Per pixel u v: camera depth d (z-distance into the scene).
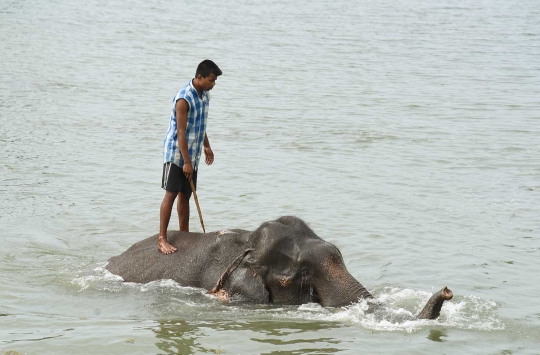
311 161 14.57
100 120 17.92
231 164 14.30
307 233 8.44
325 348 7.24
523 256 9.88
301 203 12.07
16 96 20.44
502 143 16.00
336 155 15.00
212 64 9.27
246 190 12.77
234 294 8.47
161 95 21.06
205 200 12.24
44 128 16.98
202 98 9.41
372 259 9.76
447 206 11.95
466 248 10.16
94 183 13.14
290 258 8.26
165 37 31.66
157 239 9.59
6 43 29.75
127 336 7.51
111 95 20.89
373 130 17.08
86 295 8.70
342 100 20.41
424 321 7.79
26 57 26.84
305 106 19.59
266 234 8.42
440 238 10.55
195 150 9.48
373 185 13.06
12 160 14.36
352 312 7.92
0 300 8.50
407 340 7.41
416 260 9.70
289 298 8.27
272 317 7.94
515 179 13.47
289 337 7.48
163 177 9.44
